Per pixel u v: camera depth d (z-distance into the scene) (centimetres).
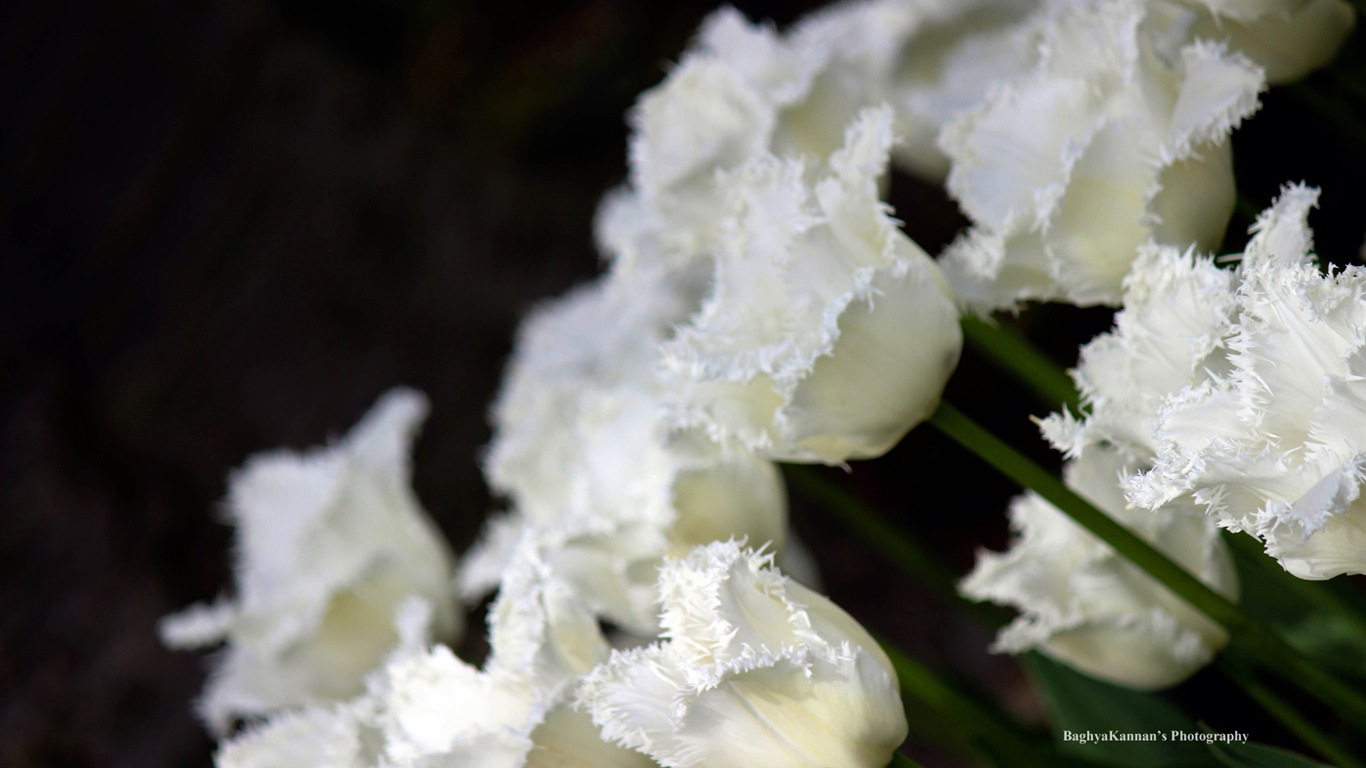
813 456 64
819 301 63
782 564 67
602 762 61
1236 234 72
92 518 137
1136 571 66
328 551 79
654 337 74
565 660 63
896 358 62
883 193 68
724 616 59
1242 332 56
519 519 76
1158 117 62
